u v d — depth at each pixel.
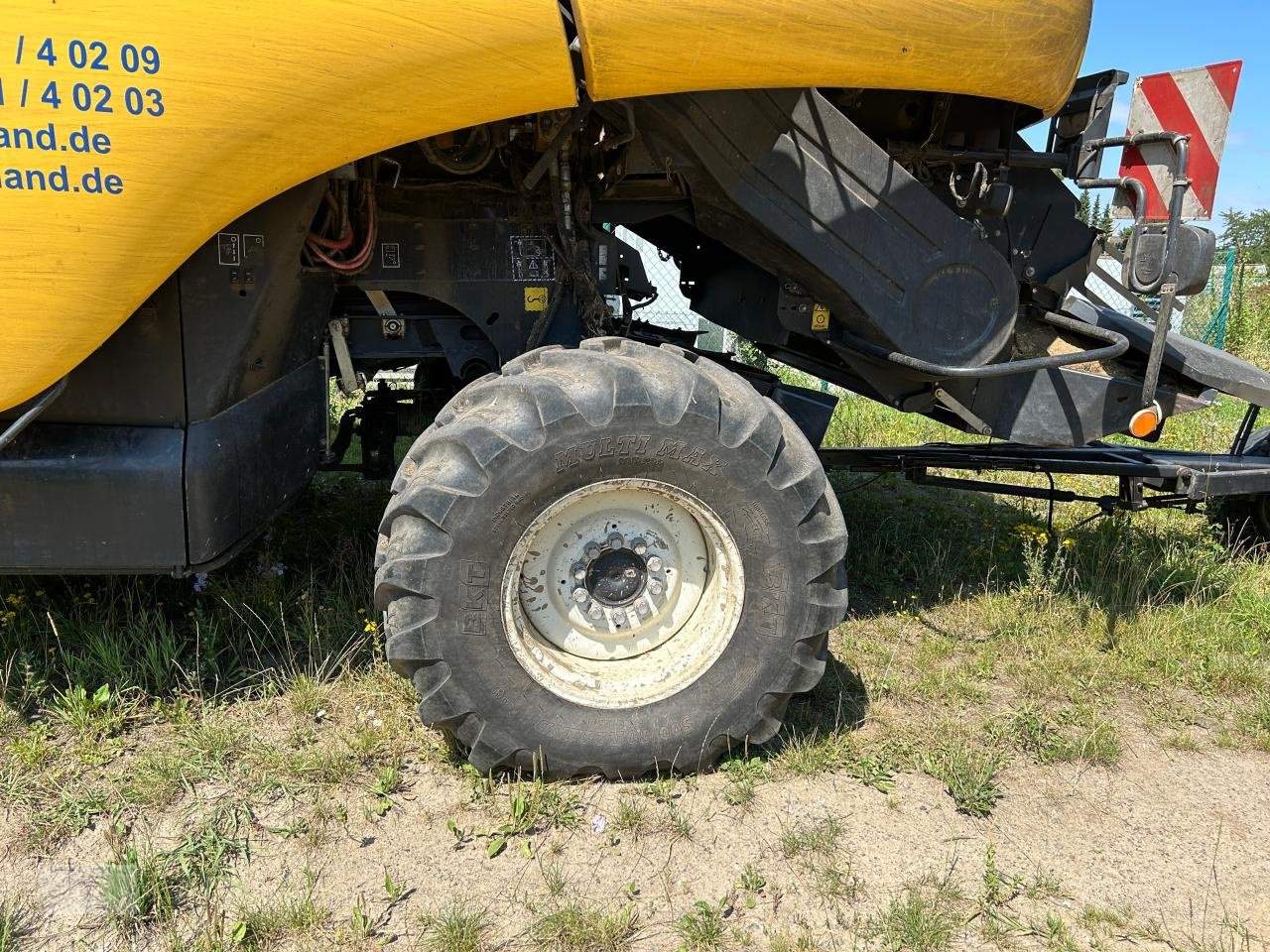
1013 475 6.17
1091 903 2.26
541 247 3.40
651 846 2.40
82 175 2.26
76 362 2.45
